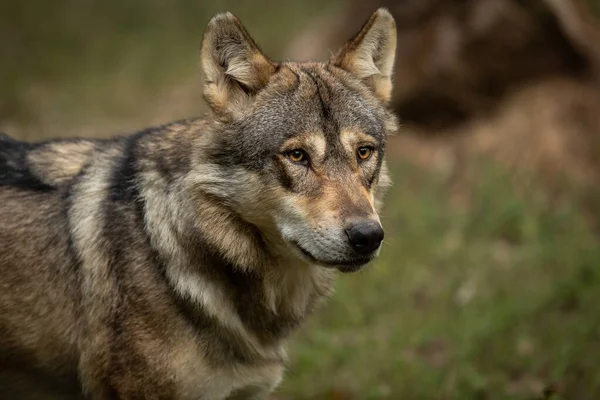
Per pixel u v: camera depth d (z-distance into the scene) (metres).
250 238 7.69
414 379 10.84
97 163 8.15
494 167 16.02
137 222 7.66
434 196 15.95
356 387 10.87
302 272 8.00
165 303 7.49
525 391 10.77
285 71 7.92
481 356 11.40
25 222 7.95
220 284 7.64
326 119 7.66
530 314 12.26
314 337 11.77
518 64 17.22
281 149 7.54
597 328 11.73
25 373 8.14
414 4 17.70
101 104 21.08
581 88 17.00
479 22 17.03
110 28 25.58
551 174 16.03
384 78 8.57
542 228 14.54
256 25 25.00
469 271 13.48
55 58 23.48
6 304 7.89
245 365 7.85
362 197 7.45
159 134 8.09
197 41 24.52
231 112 7.75
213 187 7.50
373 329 12.14
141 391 7.59
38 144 8.52
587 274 13.07
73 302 7.84
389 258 13.75
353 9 18.88
